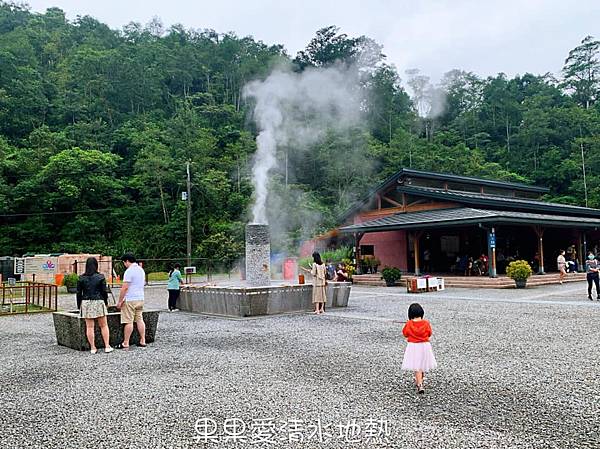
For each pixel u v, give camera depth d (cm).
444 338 889
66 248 4341
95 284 832
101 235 4741
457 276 2300
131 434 440
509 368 658
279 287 1302
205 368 692
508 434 420
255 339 927
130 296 866
